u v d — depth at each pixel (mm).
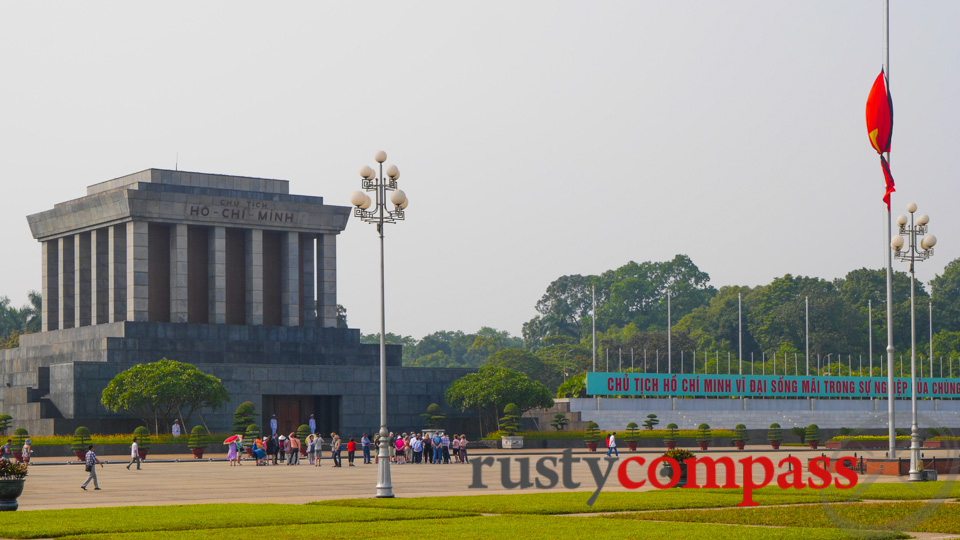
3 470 45500
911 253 67125
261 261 135125
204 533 36562
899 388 158000
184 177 132750
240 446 100188
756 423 143000
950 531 35750
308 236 141000
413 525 38906
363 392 129500
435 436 90375
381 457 51406
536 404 126875
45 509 46438
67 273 139375
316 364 134750
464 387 126625
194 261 133500
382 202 53219
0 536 35688
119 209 127875
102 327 127438
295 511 44188
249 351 130625
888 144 64250
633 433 118625
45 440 103125
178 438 106188
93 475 59500
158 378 108875
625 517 41531
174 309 129625
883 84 63906
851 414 148875
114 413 117625
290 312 136625
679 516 41375
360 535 35688
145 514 43094
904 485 47719
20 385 127125
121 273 129875
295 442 90312
